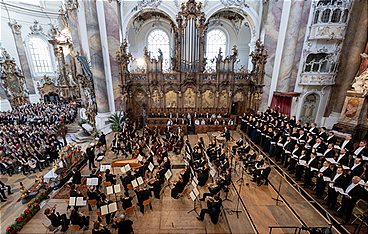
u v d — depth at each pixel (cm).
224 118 1866
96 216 826
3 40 2925
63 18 2809
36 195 1058
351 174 749
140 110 1994
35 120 2173
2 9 2877
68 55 3180
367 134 1384
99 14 1678
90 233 742
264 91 1859
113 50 1769
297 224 721
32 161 1353
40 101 3331
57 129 1886
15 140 1560
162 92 1920
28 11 3159
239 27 2530
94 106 1916
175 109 1975
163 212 834
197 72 1869
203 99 1958
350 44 1599
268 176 1038
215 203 748
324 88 1784
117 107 1897
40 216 841
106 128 1848
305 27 1680
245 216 773
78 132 2106
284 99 1792
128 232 674
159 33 2572
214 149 1211
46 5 3341
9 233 738
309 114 1889
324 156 906
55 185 1065
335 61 1698
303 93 1803
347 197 667
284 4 1653
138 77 1905
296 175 957
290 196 873
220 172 962
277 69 1802
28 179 1284
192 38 1777
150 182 906
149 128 1727
